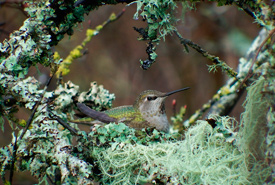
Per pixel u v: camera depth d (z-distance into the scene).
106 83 14.58
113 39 14.89
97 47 14.79
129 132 5.72
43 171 5.16
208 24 13.84
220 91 7.63
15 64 5.04
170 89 14.52
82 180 4.75
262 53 6.01
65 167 4.85
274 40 5.23
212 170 5.20
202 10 13.73
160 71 14.78
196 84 14.22
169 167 5.28
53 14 5.19
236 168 5.20
